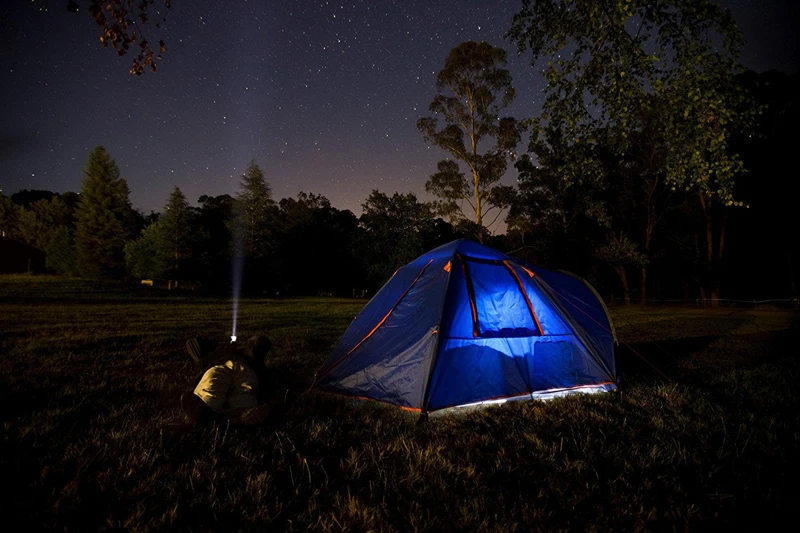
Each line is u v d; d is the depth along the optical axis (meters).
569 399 5.76
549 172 35.47
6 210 77.75
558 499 3.19
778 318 21.17
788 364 8.27
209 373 4.34
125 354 8.26
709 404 5.47
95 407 4.93
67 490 3.08
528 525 2.87
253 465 3.63
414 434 4.50
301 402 5.43
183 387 5.90
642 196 37.00
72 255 46.47
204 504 3.04
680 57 5.84
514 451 4.02
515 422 4.87
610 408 5.41
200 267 43.38
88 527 2.74
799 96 27.45
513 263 6.50
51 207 68.94
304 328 13.62
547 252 36.88
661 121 6.40
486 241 33.84
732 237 37.75
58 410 4.61
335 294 50.66
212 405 4.22
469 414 5.14
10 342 9.15
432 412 5.14
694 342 11.55
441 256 6.32
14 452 3.66
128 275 46.06
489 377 5.62
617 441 4.32
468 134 31.89
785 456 3.95
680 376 7.26
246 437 4.18
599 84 6.49
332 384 5.94
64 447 3.79
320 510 2.98
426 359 5.42
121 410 4.80
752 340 12.00
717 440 4.37
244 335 11.65
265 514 2.91
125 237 47.31
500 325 5.98
